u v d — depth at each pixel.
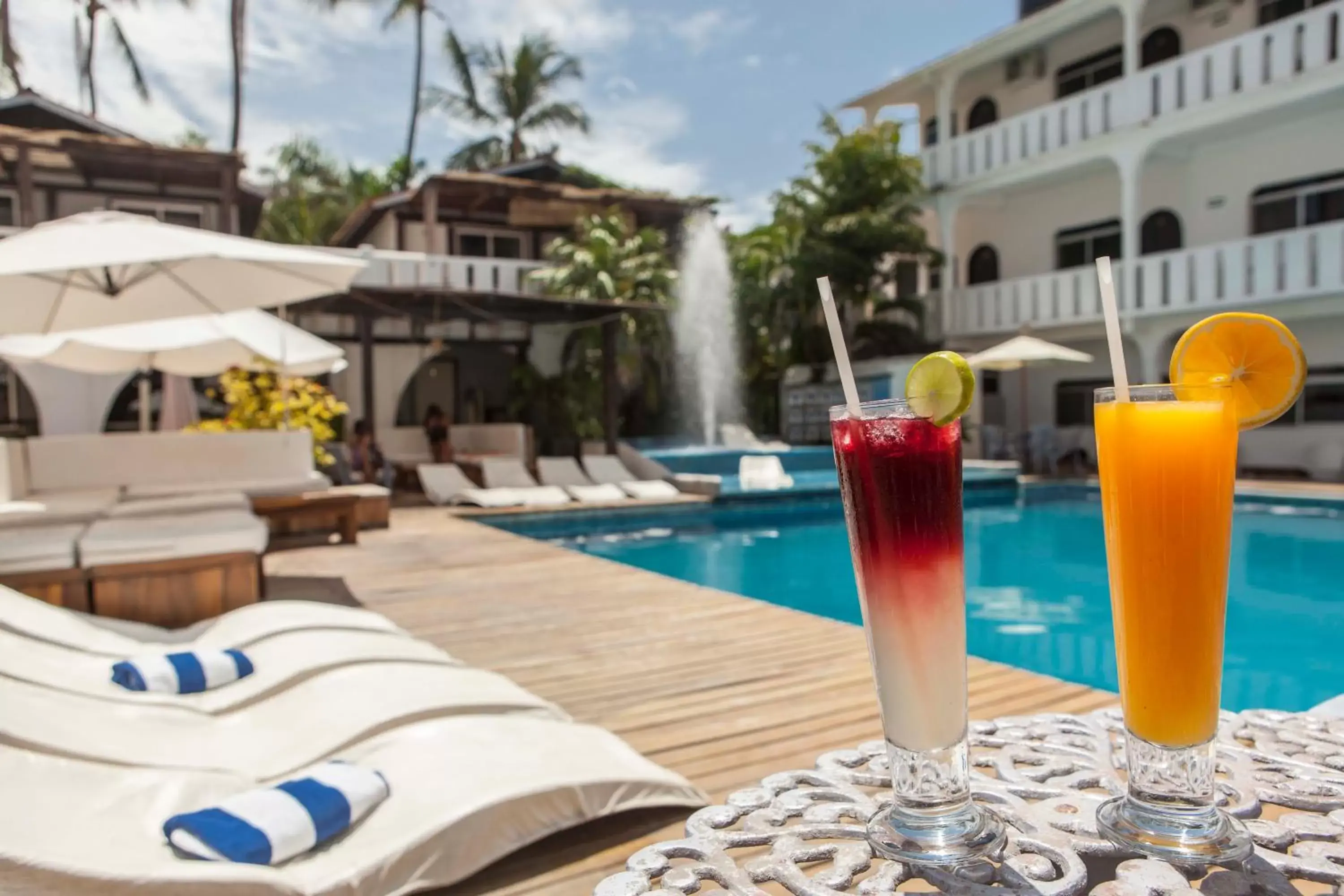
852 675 3.39
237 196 16.33
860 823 1.52
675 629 4.22
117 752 1.83
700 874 1.38
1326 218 12.84
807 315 18.52
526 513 9.88
